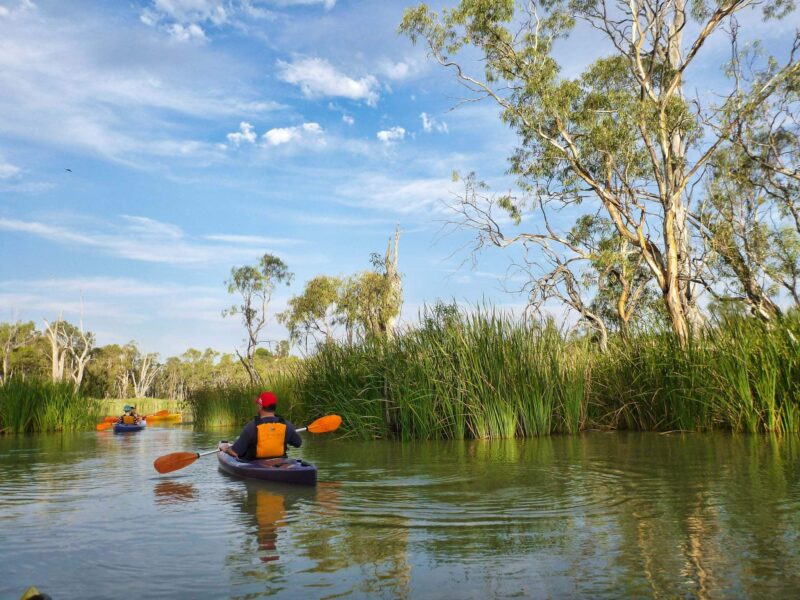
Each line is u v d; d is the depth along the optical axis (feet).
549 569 12.21
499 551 13.55
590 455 29.14
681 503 17.87
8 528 16.79
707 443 32.19
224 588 11.57
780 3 57.00
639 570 11.98
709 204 64.95
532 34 65.67
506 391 39.60
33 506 19.88
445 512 17.53
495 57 64.90
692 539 14.01
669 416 41.73
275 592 11.28
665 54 60.80
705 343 40.09
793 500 17.76
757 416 35.76
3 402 59.11
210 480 24.71
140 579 12.20
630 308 70.74
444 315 43.06
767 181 61.72
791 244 59.36
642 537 14.33
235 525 16.58
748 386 35.91
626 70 65.26
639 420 43.34
